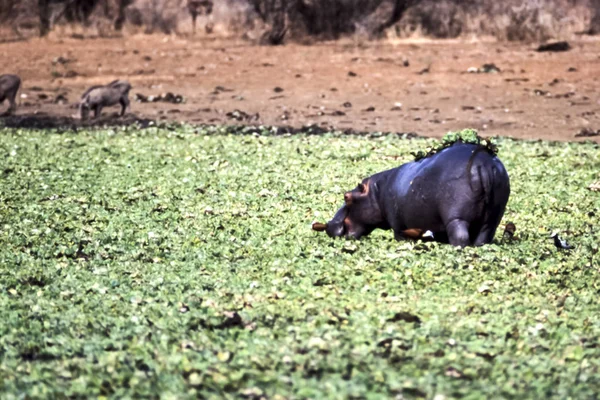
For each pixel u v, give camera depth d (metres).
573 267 39.78
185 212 53.88
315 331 31.12
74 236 47.56
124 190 61.50
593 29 146.88
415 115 107.19
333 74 129.38
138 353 29.64
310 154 77.19
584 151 78.94
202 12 152.62
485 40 146.88
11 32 152.12
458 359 28.66
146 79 129.00
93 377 27.55
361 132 95.31
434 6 150.38
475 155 41.09
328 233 46.22
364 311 33.41
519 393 26.27
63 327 32.47
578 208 55.03
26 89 125.56
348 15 150.12
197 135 90.12
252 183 63.56
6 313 34.00
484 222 41.44
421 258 39.97
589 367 28.27
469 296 35.31
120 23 154.25
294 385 26.70
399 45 144.38
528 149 79.94
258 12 150.75
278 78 128.00
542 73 126.94
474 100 114.56
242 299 35.12
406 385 26.44
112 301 35.50
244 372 27.61
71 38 150.88
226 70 132.38
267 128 96.62
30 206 55.75
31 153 78.50
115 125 99.94
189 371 27.97
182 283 37.84
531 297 35.19
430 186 41.34
